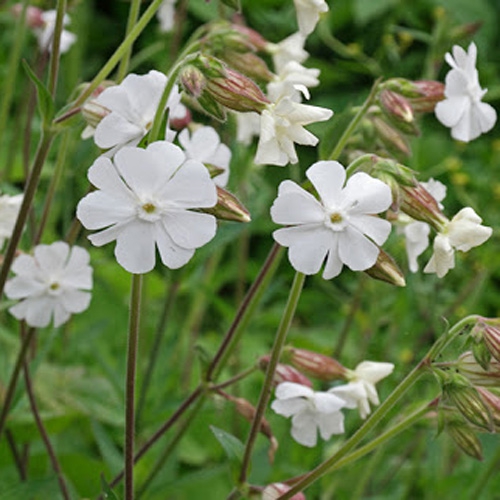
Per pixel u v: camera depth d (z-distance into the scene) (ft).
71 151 1.85
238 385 1.94
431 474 1.82
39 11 1.83
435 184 1.46
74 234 1.58
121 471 1.55
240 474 1.43
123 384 1.77
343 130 1.53
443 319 1.35
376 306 1.97
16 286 1.53
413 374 1.36
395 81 1.46
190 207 1.24
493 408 1.36
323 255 1.27
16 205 1.59
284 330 1.39
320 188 1.27
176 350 2.06
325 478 1.82
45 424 1.77
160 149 1.23
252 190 1.92
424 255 2.03
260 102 1.30
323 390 1.74
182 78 1.29
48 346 1.59
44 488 1.54
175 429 1.78
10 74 1.78
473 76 1.47
